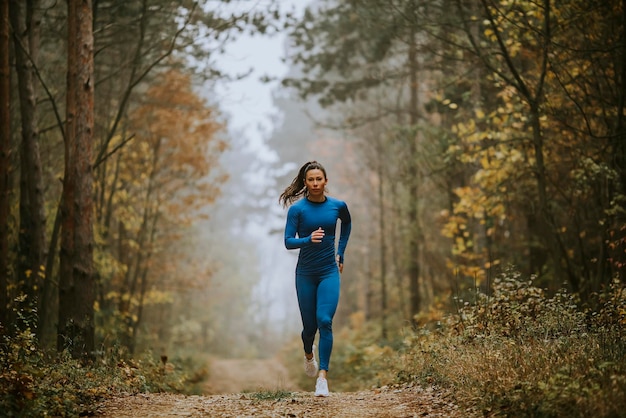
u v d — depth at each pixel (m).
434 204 19.30
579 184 12.38
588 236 13.82
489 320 8.38
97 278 15.94
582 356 5.88
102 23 14.47
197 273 27.58
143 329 24.00
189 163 20.75
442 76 16.02
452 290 15.00
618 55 10.98
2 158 10.16
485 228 14.86
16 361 6.49
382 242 23.73
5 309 10.08
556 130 12.68
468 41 13.57
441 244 19.20
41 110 15.82
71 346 9.29
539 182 11.95
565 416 4.74
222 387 19.55
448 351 7.85
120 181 19.89
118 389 7.69
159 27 14.61
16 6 11.89
